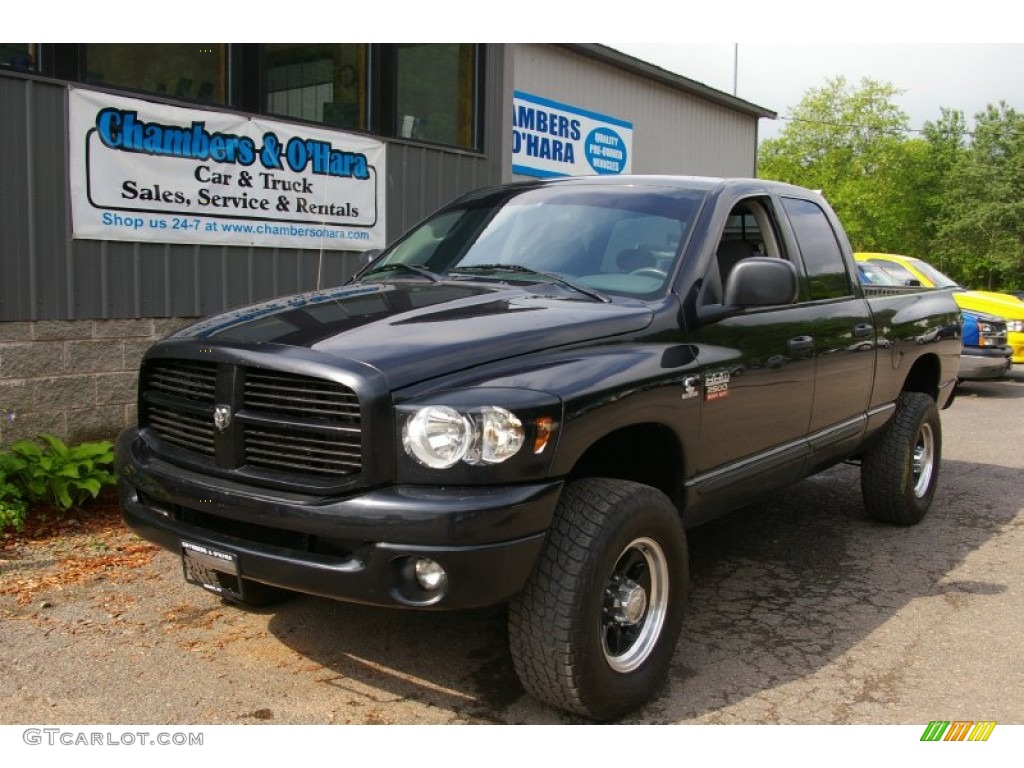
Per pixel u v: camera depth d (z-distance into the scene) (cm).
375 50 795
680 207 424
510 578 293
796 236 484
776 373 427
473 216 474
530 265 421
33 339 580
